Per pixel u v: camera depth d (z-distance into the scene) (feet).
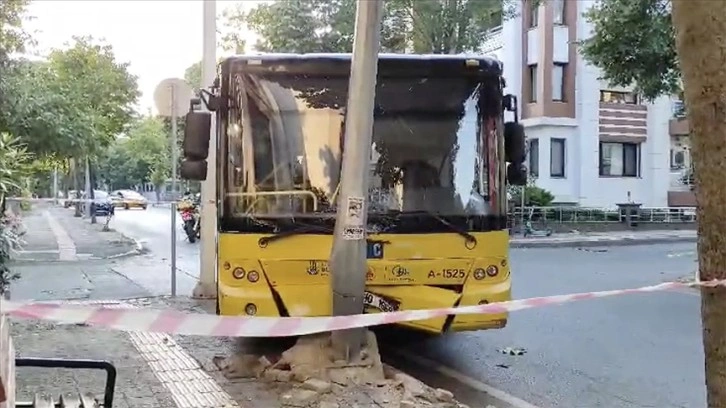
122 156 282.15
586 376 25.17
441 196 24.39
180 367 23.63
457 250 24.16
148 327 10.36
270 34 93.45
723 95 9.61
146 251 71.61
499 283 24.47
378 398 20.06
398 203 24.13
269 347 26.32
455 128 24.86
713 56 9.61
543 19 111.24
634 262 63.77
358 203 21.31
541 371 25.81
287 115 24.22
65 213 164.04
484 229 24.39
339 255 21.38
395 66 24.67
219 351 25.85
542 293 44.45
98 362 13.60
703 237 9.95
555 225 98.84
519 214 96.43
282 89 24.29
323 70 24.35
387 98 24.66
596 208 105.91
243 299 23.35
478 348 29.43
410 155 24.53
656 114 119.34
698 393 23.20
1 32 53.47
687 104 9.97
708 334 10.04
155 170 231.71
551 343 30.42
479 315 24.17
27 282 47.50
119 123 110.11
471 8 79.97
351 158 21.24
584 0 111.86
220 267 23.88
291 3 92.12
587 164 114.52
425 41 81.76
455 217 24.23
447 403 19.98
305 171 24.02
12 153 30.14
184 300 37.52
